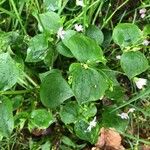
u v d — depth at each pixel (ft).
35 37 0.66
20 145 0.73
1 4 0.77
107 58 0.76
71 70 0.59
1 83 0.54
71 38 0.59
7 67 0.54
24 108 0.70
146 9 0.82
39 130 0.72
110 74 0.69
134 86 0.75
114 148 0.73
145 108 0.74
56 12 0.76
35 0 0.75
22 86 0.70
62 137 0.71
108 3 0.81
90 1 0.75
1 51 0.66
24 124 0.69
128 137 0.73
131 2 0.82
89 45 0.59
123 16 0.79
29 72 0.71
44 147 0.69
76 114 0.66
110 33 0.76
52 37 0.68
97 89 0.58
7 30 0.78
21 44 0.71
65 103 0.68
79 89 0.57
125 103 0.68
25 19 0.79
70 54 0.67
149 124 0.76
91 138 0.67
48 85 0.62
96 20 0.79
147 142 0.69
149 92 0.67
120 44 0.65
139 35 0.65
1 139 0.65
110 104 0.72
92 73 0.58
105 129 0.73
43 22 0.68
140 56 0.63
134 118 0.75
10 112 0.54
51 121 0.63
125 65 0.63
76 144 0.71
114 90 0.68
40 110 0.63
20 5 0.75
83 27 0.72
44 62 0.69
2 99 0.55
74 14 0.77
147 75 0.76
